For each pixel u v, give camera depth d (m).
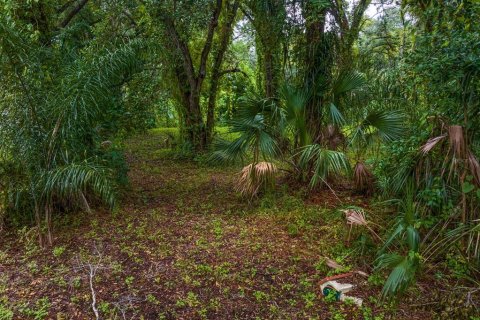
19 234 4.14
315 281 3.21
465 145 2.95
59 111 3.74
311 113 5.50
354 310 2.81
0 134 3.73
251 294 3.04
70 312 2.80
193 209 5.07
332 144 5.28
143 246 3.85
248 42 7.85
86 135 4.43
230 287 3.13
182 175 7.31
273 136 5.19
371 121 4.84
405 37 5.11
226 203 5.31
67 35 5.01
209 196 5.71
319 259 3.56
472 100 3.00
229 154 5.16
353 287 3.06
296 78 5.56
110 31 6.25
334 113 5.11
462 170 3.15
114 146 5.59
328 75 5.39
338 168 4.54
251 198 5.17
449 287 2.99
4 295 3.01
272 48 5.66
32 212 4.43
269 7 5.43
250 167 5.12
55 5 5.70
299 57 5.46
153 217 4.70
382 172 4.39
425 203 3.48
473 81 2.90
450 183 3.34
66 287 3.12
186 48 8.26
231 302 2.94
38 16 4.83
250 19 6.72
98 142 4.81
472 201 3.16
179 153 9.02
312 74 5.42
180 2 6.48
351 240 3.76
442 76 3.04
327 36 5.32
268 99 5.22
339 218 4.41
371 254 3.47
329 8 5.24
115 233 4.19
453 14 3.26
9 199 4.21
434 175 3.43
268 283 3.20
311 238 4.03
